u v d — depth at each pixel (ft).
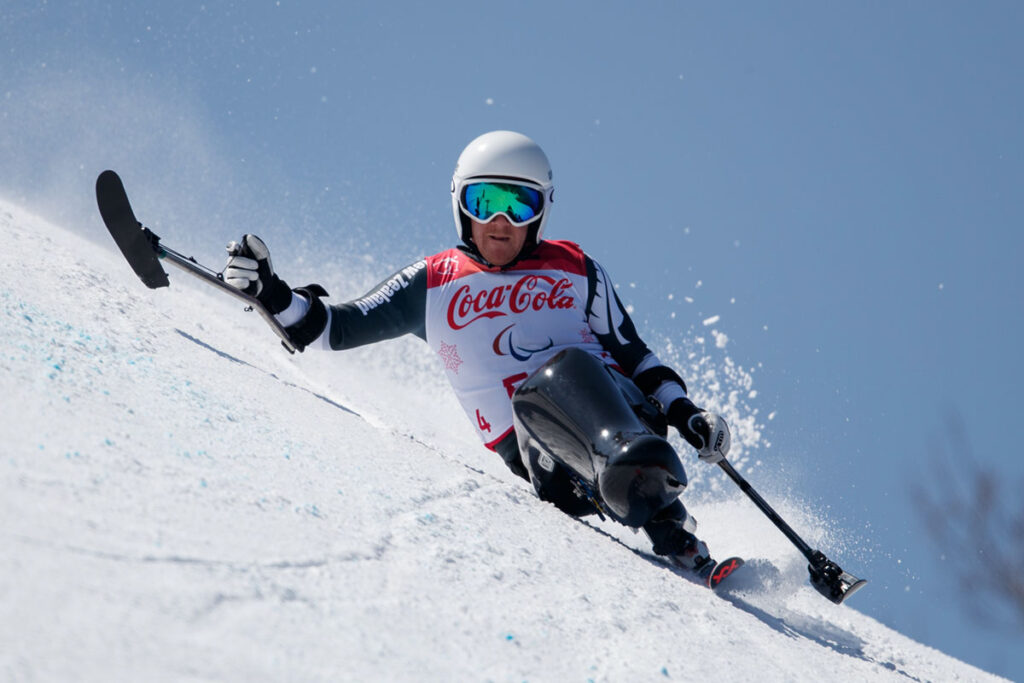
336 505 27.76
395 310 47.73
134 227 44.47
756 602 39.81
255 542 22.85
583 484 42.01
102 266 57.26
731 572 37.65
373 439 39.96
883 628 51.65
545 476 43.29
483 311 46.96
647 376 47.39
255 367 47.75
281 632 19.42
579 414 40.24
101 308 41.24
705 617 31.78
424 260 48.34
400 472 34.96
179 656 17.15
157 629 17.76
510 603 25.89
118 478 23.44
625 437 38.88
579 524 40.32
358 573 23.70
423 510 30.89
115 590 18.44
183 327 48.78
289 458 30.83
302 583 21.88
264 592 20.68
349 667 19.03
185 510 23.07
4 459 22.16
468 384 47.39
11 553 18.34
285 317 45.80
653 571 36.27
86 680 15.44
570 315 47.42
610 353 48.49
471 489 36.50
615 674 23.84
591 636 25.88
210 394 34.88
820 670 31.30
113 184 44.21
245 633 18.84
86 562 19.03
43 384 28.07
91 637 16.71
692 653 27.45
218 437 29.96
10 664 15.16
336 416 42.75
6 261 41.47
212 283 44.98
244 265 44.86
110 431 26.45
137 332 40.01
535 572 29.25
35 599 17.17
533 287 47.14
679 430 44.98
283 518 24.99
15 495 20.62
